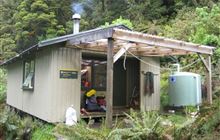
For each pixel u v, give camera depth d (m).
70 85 8.51
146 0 22.30
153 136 4.42
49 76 8.39
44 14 24.25
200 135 4.05
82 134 5.16
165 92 11.48
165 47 7.72
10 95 13.12
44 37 24.27
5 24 27.81
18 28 24.81
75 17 10.59
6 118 7.86
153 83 10.23
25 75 10.84
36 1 24.89
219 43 12.32
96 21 25.75
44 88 8.73
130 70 10.59
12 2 29.97
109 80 6.39
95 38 7.01
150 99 10.21
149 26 19.14
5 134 7.74
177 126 4.54
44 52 8.85
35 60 9.61
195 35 13.63
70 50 8.55
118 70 10.35
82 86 9.44
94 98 9.34
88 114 8.64
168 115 8.48
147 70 10.23
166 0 22.06
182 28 15.84
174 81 10.05
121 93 10.41
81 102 9.31
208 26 13.27
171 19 20.27
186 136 4.20
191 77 9.76
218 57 11.94
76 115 8.38
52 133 6.62
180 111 9.72
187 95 9.72
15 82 12.23
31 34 24.78
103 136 4.96
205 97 10.12
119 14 24.44
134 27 19.80
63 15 26.70
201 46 8.41
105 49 8.78
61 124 6.69
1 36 26.23
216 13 13.80
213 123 4.02
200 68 12.48
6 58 22.73
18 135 7.67
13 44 24.28
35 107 9.43
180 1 20.67
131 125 5.36
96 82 9.84
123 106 10.36
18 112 11.34
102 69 10.02
